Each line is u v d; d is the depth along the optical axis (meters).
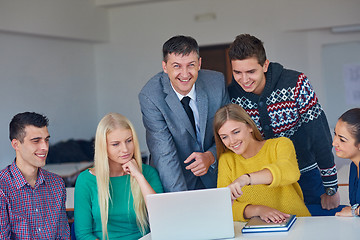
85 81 8.80
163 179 2.92
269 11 8.23
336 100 8.34
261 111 3.04
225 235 2.21
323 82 8.31
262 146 2.65
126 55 9.07
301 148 3.11
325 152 3.03
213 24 8.54
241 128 2.55
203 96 3.03
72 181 5.53
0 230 2.52
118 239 2.71
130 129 2.73
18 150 2.62
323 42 8.15
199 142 3.11
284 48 8.24
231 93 3.15
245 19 8.36
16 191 2.60
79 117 8.57
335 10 7.84
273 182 2.34
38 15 7.17
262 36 8.30
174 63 2.76
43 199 2.68
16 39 7.04
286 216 2.39
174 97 2.97
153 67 8.96
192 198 2.19
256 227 2.28
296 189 2.69
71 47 8.40
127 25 9.03
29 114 2.62
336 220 2.34
